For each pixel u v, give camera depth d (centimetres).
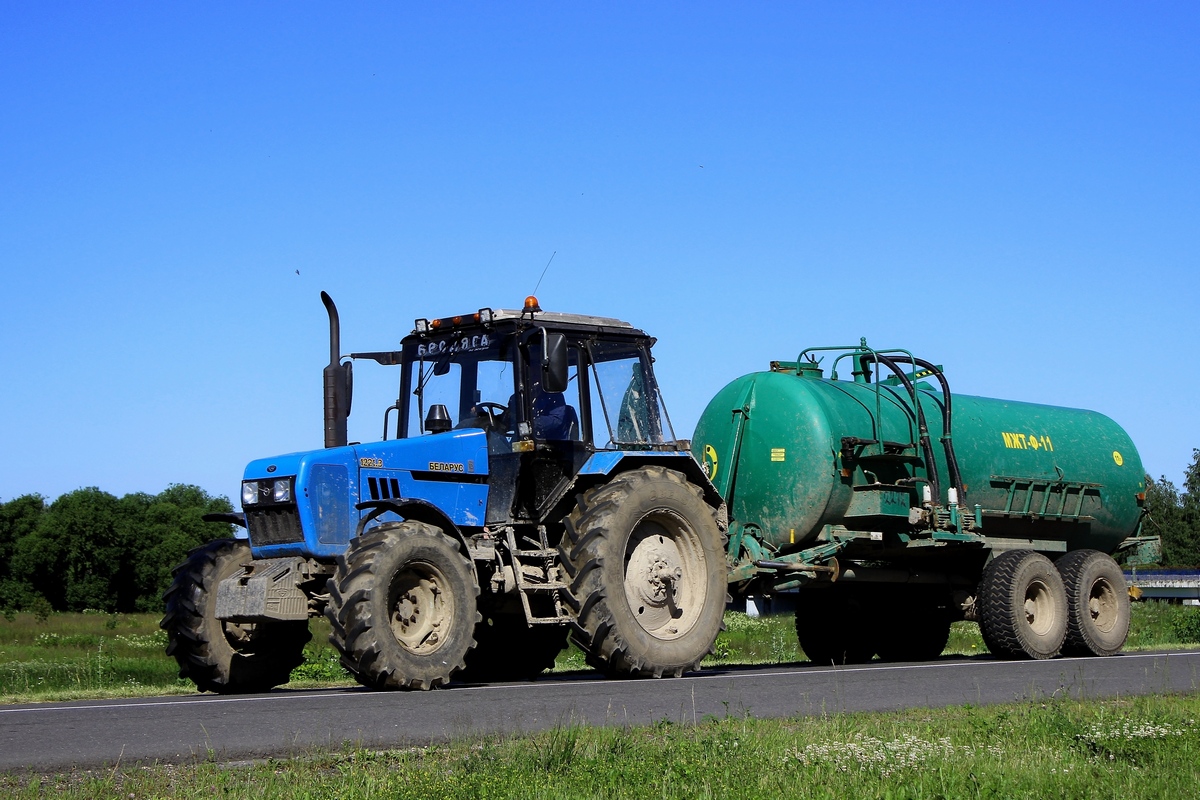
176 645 1073
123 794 564
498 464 1155
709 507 1226
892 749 696
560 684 1055
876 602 1695
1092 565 1677
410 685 981
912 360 1608
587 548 1111
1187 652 1745
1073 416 1856
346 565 985
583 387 1201
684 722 805
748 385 1559
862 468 1504
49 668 1844
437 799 555
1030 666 1352
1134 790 621
